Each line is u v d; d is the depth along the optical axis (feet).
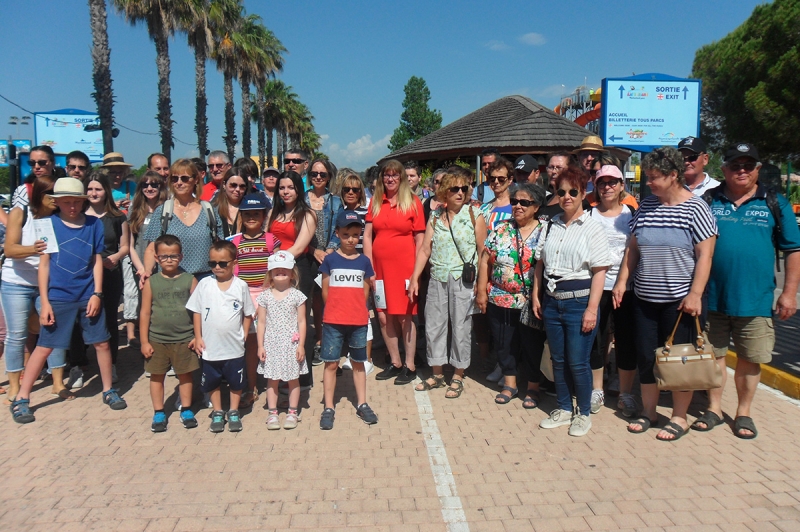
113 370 18.70
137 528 10.44
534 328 16.20
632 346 15.78
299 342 15.01
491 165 18.62
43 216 16.15
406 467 12.80
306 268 17.58
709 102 91.30
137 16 69.51
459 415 15.97
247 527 10.48
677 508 11.05
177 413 16.25
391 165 18.07
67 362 19.40
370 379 19.30
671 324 14.01
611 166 15.81
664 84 33.73
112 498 11.45
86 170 20.83
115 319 18.62
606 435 14.52
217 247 14.52
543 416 15.87
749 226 14.03
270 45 124.67
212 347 14.47
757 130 73.36
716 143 94.58
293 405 15.17
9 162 28.78
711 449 13.65
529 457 13.28
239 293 14.78
